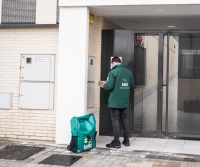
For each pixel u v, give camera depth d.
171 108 8.45
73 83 7.75
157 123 8.47
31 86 8.22
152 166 6.26
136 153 7.15
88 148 7.27
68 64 7.77
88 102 8.33
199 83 8.30
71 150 7.18
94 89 8.70
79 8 7.72
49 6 8.22
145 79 8.55
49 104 8.14
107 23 9.20
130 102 8.58
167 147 7.63
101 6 7.65
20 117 8.27
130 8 7.79
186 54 8.35
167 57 8.42
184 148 7.56
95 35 8.63
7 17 8.39
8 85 8.34
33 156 6.85
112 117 7.59
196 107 8.33
